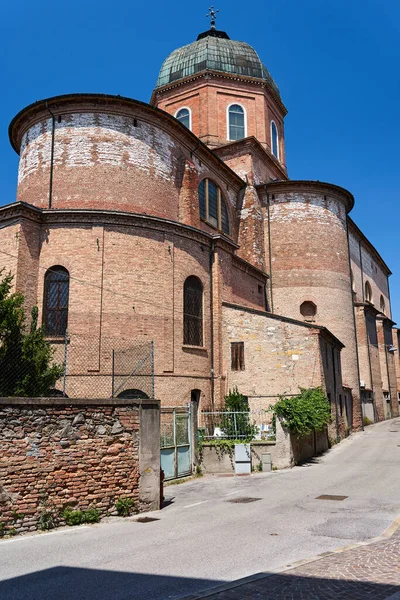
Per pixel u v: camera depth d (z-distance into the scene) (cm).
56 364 1936
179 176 2720
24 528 1048
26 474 1073
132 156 2464
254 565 755
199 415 2384
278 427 2014
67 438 1151
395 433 3300
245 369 2516
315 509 1189
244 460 1900
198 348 2427
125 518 1192
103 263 2186
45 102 2438
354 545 838
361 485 1512
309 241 3450
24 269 2117
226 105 3828
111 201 2370
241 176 3534
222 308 2608
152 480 1286
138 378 2138
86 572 759
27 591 683
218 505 1314
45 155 2444
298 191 3519
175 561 795
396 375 5772
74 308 2119
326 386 2548
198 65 3888
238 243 3384
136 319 2195
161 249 2339
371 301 5278
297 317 3334
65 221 2208
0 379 1591
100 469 1194
